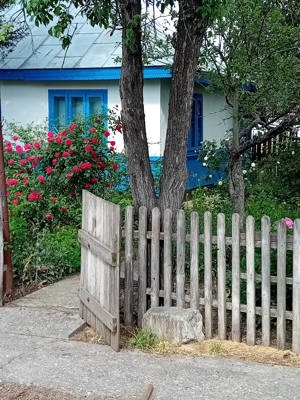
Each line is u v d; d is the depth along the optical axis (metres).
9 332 4.68
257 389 3.67
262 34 6.45
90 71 11.01
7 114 11.87
